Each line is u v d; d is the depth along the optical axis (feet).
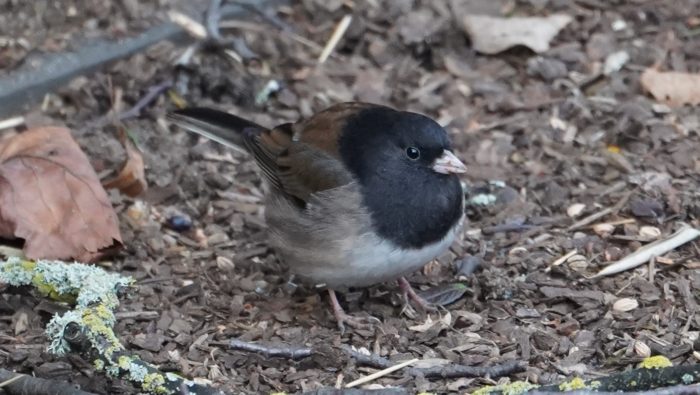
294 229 31.86
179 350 31.27
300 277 33.42
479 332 31.99
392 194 30.73
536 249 35.60
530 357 30.68
